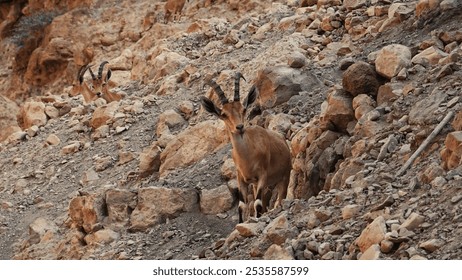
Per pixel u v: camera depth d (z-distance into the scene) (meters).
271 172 39.06
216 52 66.31
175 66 68.75
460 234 28.30
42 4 129.88
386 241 29.17
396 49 42.25
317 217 33.38
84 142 61.50
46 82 115.12
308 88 49.94
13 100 117.12
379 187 33.50
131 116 61.16
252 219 35.84
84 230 45.94
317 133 41.09
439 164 33.12
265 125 48.25
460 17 48.66
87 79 83.50
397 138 36.44
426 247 28.31
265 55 57.97
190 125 55.25
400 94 39.59
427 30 49.56
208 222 42.69
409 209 30.75
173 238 42.00
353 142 38.41
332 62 53.56
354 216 32.31
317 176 39.69
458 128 34.09
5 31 131.25
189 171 48.16
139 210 43.94
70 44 112.31
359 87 41.16
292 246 31.98
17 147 66.62
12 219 54.47
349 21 58.19
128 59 83.19
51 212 53.59
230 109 37.56
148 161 51.44
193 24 76.31
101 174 55.81
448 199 30.34
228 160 46.06
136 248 42.03
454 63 39.47
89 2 116.69
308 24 63.34
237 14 88.75
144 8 110.88
